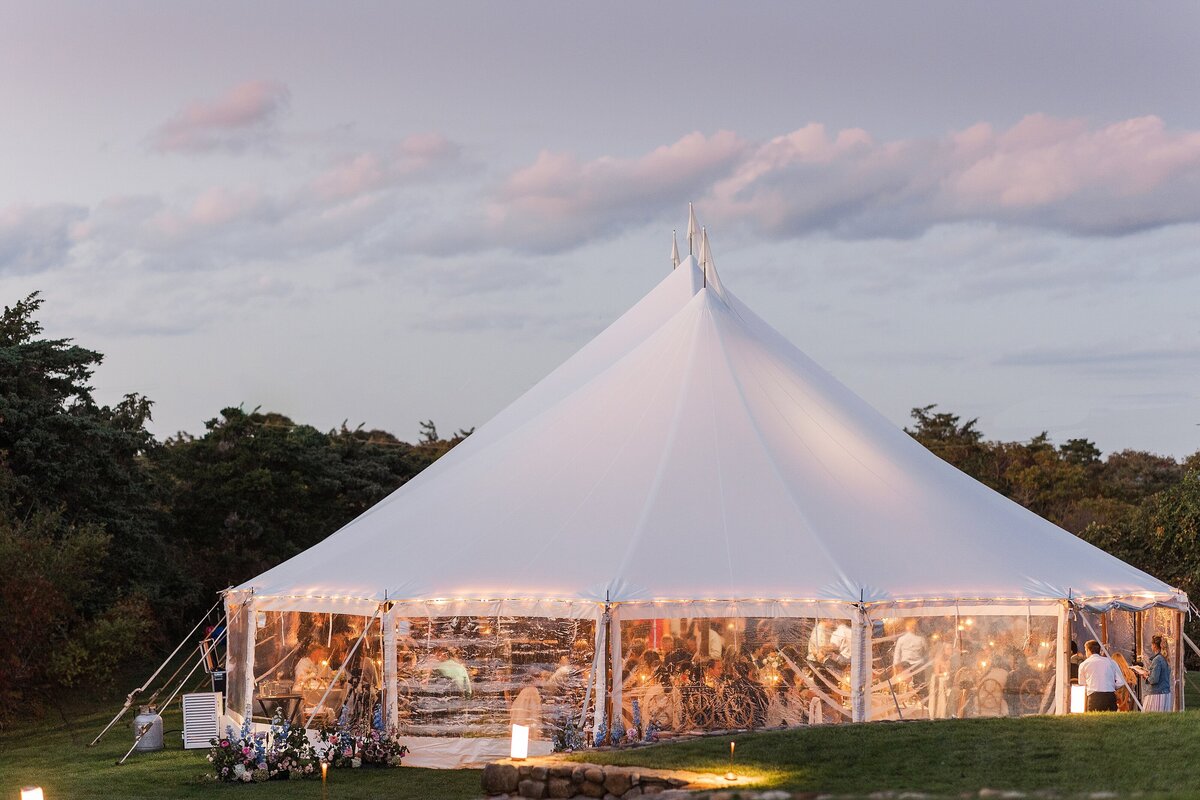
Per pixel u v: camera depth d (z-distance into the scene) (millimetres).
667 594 16922
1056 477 56500
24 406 32812
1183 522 31547
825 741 13180
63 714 26281
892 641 16922
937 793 10734
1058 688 17312
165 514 40188
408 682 17500
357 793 15250
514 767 12281
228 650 20234
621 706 16641
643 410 20984
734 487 19031
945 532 18891
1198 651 19125
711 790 11000
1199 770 11188
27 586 25031
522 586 17438
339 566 19312
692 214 28094
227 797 15344
